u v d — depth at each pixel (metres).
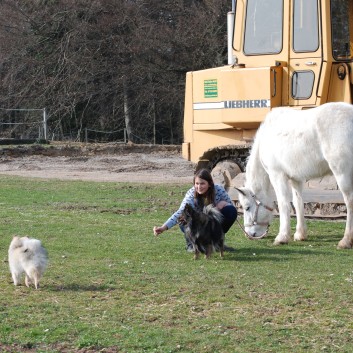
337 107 13.16
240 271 10.99
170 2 51.00
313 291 9.74
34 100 51.16
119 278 10.53
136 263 11.63
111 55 50.94
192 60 49.75
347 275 10.72
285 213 13.70
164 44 49.78
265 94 16.58
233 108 17.12
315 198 16.81
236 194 17.62
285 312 8.81
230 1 48.62
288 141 13.53
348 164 12.95
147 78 51.09
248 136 17.73
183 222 11.91
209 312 8.84
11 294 9.67
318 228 15.52
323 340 7.85
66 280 10.42
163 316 8.66
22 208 18.39
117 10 50.59
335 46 16.23
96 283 10.26
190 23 49.53
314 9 16.20
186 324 8.38
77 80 50.22
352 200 12.98
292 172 13.60
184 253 12.48
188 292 9.73
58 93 50.88
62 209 18.44
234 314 8.73
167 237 14.15
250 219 13.93
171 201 20.02
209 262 11.69
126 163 33.69
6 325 8.32
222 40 49.09
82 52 50.44
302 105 16.36
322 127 13.12
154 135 50.97
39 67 51.38
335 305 9.09
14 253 10.00
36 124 49.84
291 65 16.47
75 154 38.81
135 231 14.88
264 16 16.83
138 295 9.62
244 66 17.09
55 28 51.41
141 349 7.60
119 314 8.75
